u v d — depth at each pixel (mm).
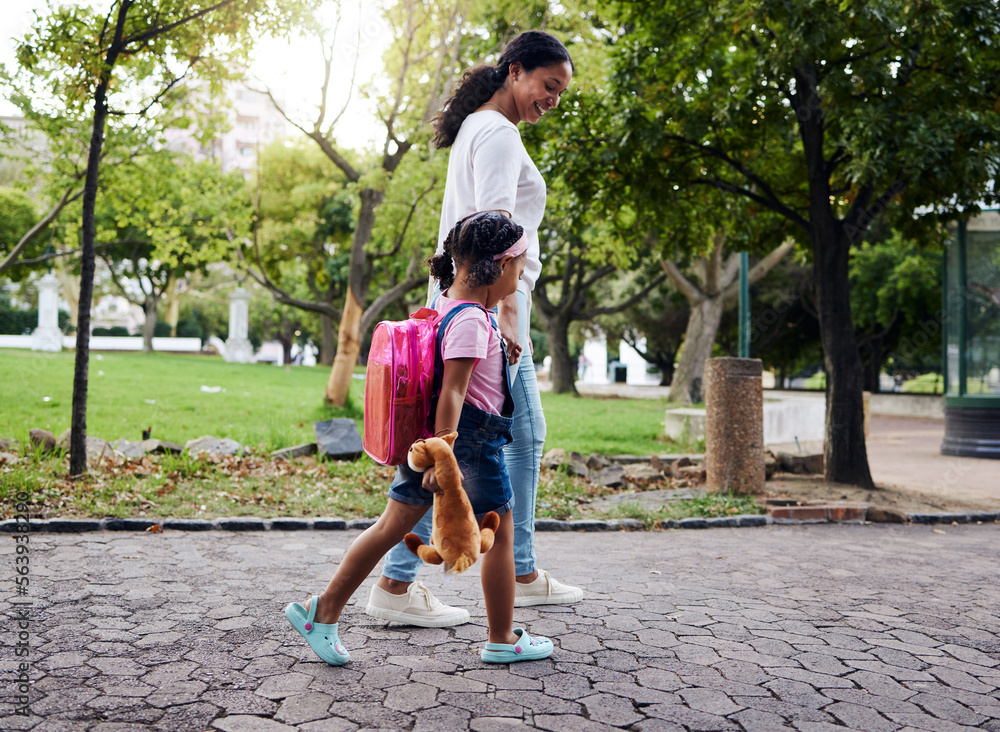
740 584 4141
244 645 2812
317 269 33500
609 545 5254
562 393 25078
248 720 2156
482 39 15078
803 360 33469
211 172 15070
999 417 12492
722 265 22203
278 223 29281
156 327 51438
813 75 7871
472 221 2543
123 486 5879
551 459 8547
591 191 8828
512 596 2713
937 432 18578
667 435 12438
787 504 6848
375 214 14359
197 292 44531
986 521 6902
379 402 2480
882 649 3053
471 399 2529
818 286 8516
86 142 10305
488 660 2707
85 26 6727
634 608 3533
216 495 6008
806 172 9492
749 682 2615
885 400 27312
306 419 12203
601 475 8109
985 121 7188
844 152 8125
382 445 2469
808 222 8695
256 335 56125
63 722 2098
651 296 30297
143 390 14336
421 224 14266
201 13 6789
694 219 9898
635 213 9812
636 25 8961
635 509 6273
